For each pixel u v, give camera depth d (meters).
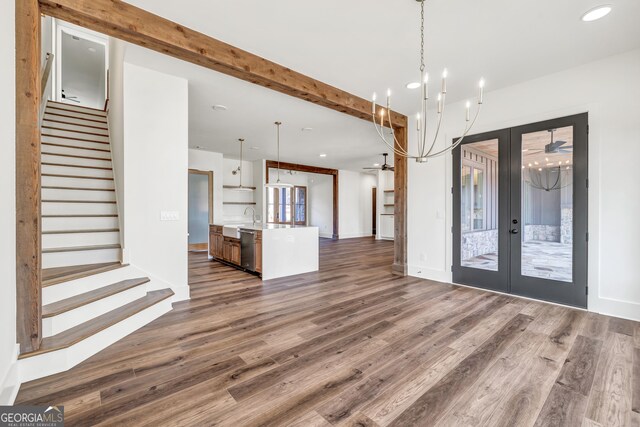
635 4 2.29
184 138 3.70
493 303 3.62
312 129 5.61
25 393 1.84
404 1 2.27
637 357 2.28
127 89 3.34
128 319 2.74
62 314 2.33
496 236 4.10
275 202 11.27
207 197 7.75
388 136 6.11
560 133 3.52
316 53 3.03
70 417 1.64
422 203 4.90
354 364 2.22
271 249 4.98
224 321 3.06
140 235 3.43
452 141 4.49
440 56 3.09
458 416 1.66
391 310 3.39
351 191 11.95
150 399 1.80
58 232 3.28
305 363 2.23
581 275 3.37
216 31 2.66
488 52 3.02
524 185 3.84
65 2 2.07
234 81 3.68
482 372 2.11
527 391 1.89
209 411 1.70
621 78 3.08
